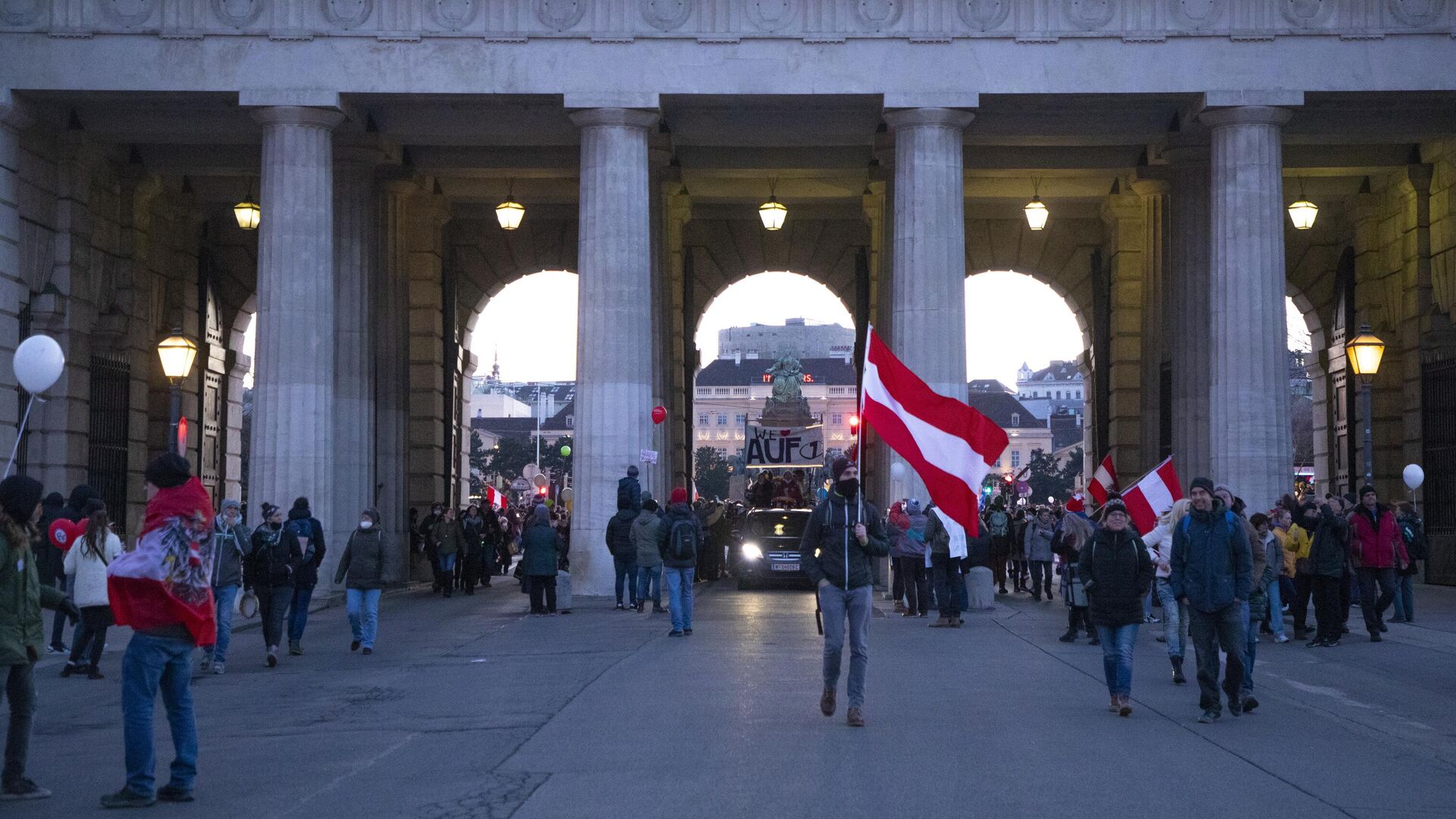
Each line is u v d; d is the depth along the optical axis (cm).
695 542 2159
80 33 2738
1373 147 3375
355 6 2762
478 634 2228
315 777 1036
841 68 2764
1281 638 2133
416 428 3941
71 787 1025
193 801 956
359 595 1984
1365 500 2106
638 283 2773
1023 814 886
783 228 4206
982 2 2766
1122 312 3816
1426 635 2183
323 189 2767
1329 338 4056
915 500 2642
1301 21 2742
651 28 2772
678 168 3434
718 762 1064
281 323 2719
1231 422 2714
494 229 4244
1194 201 3091
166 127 2991
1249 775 1030
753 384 19062
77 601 1717
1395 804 935
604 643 2025
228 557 1761
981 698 1429
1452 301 3241
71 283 3020
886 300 3281
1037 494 15800
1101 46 2756
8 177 2802
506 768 1050
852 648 1252
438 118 2989
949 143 2772
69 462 3009
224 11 2752
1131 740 1180
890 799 929
